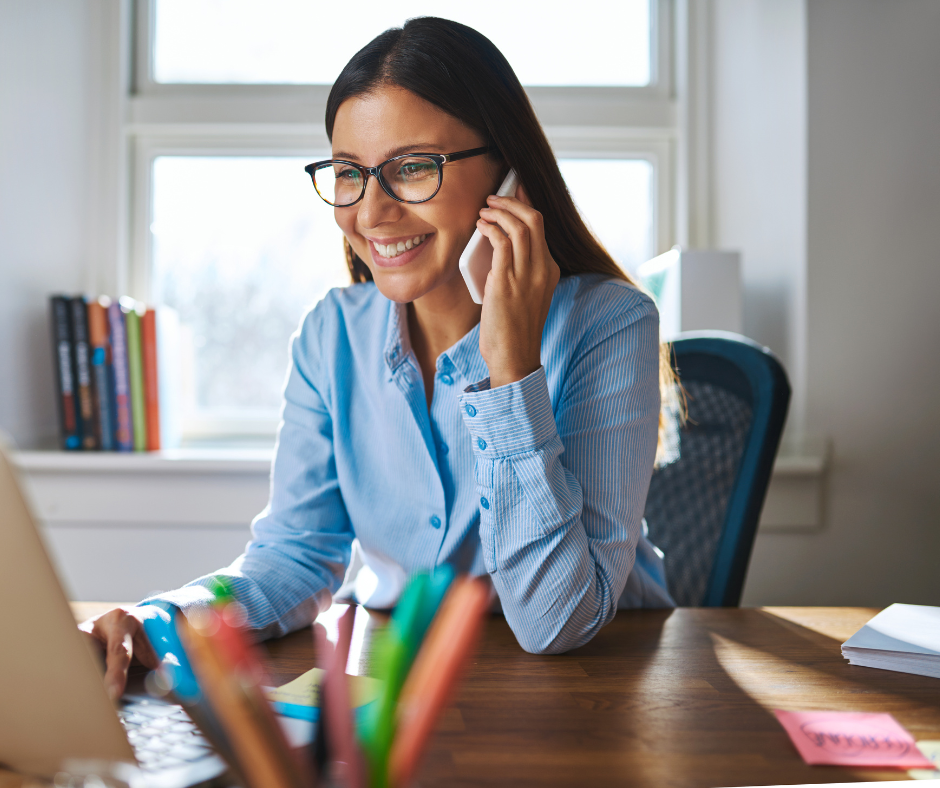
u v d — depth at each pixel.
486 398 0.92
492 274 0.95
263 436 2.27
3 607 0.48
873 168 1.96
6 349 2.04
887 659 0.81
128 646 0.75
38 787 0.52
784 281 2.05
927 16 1.95
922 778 0.57
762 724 0.66
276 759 0.33
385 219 0.99
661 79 2.25
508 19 2.25
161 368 2.04
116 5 2.20
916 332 1.95
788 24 2.02
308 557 1.08
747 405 1.32
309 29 2.26
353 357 1.18
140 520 2.00
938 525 1.95
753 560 1.98
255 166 2.28
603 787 0.55
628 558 0.96
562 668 0.82
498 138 1.02
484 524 0.93
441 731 0.64
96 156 2.21
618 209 2.28
